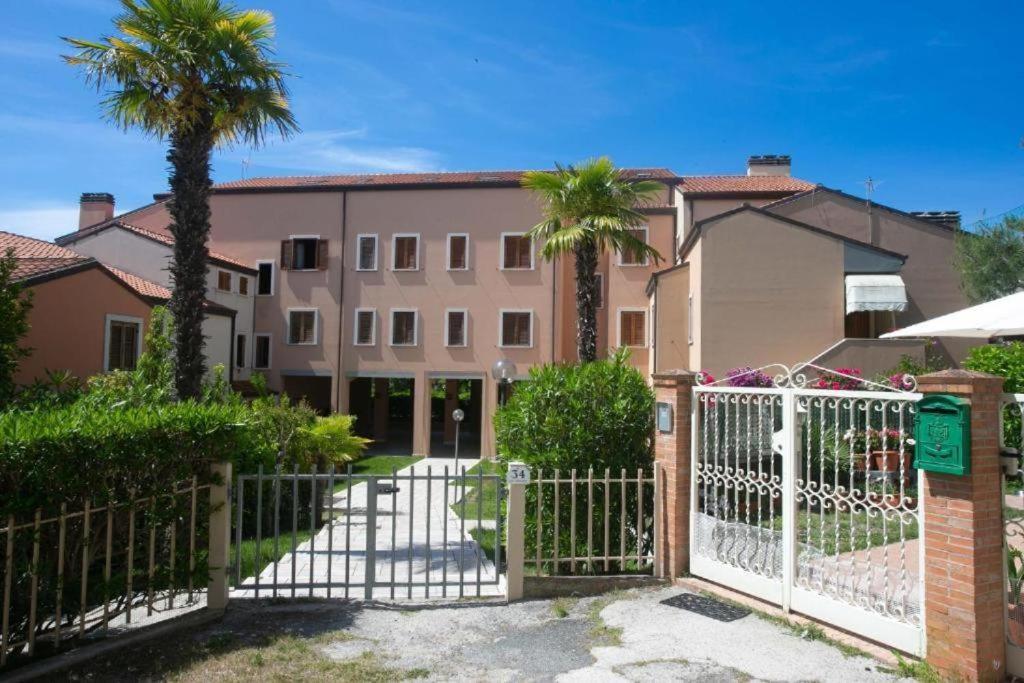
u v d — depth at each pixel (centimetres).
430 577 829
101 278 1894
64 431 519
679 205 2797
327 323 3027
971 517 496
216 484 682
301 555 967
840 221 2230
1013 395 511
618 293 2883
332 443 1506
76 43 1204
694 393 770
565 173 1725
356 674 535
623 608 683
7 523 495
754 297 1923
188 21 1212
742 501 984
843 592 604
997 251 1950
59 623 546
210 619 657
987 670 491
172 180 1222
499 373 2144
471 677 531
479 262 2978
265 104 1286
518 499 726
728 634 610
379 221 3034
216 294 2775
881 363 1747
